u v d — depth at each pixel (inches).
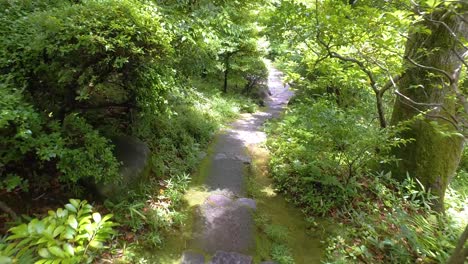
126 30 112.1
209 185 174.1
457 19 142.3
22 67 116.0
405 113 166.2
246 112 384.8
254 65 462.9
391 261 120.3
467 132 103.3
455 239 132.7
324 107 172.2
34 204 117.1
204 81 427.8
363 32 135.6
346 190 155.4
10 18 124.4
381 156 163.2
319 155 168.9
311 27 144.6
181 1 189.6
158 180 162.2
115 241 115.0
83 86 127.4
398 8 130.8
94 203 126.3
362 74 188.5
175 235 129.6
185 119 230.1
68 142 120.0
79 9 115.0
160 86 149.6
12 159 106.3
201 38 178.9
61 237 51.6
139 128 179.8
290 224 146.9
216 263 117.4
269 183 186.5
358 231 137.2
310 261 123.8
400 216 139.7
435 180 162.2
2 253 47.5
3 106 92.7
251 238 133.2
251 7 280.2
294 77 214.2
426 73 155.0
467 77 168.6
